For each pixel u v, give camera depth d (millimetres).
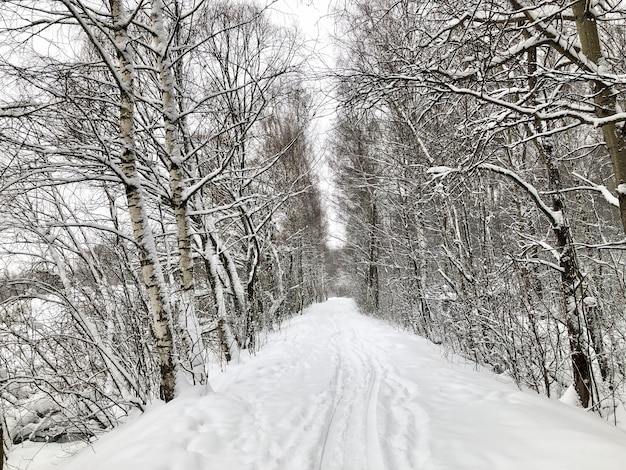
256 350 11578
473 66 4684
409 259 13258
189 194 6590
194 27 8383
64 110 5277
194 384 5953
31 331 5820
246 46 9797
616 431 4258
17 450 6891
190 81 8859
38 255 6230
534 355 6426
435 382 6406
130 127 5621
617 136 4469
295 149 14016
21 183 5230
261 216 14328
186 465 3525
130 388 6488
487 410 4719
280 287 17703
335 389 6809
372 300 22125
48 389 6172
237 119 9828
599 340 6320
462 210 10461
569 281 5918
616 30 4844
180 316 6414
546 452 3404
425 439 4117
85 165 5535
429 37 4758
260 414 5227
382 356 9516
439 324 10586
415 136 9539
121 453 3818
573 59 4535
